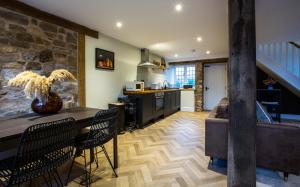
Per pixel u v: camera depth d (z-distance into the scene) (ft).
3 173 4.29
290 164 5.95
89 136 6.04
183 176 6.59
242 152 5.08
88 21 10.15
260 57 15.39
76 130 5.75
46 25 9.03
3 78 7.51
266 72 17.56
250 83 4.94
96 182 6.25
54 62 9.46
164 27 10.99
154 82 20.75
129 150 9.16
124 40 14.26
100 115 5.99
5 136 4.07
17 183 3.98
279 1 7.79
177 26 10.82
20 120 5.80
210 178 6.44
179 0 7.54
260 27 11.16
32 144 4.12
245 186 5.10
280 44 14.65
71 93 10.40
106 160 8.03
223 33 12.20
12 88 7.80
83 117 6.23
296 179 6.37
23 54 8.16
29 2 7.86
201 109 22.00
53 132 4.52
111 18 9.61
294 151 5.88
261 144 6.30
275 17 9.59
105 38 12.85
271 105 16.39
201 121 16.06
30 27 8.38
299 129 5.80
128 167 7.33
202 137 11.27
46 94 6.62
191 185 6.01
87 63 11.46
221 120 7.05
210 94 23.07
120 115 12.25
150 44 15.57
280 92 16.14
